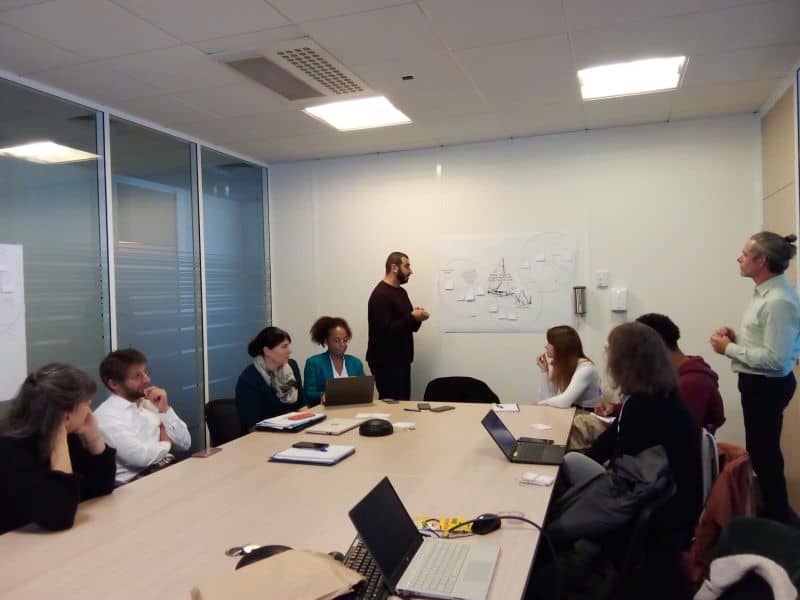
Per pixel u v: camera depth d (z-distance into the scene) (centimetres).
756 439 292
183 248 439
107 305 367
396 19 258
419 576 132
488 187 473
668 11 255
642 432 211
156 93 346
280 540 159
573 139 449
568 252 452
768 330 279
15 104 315
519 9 251
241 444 265
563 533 181
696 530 200
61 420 180
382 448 253
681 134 423
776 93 360
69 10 243
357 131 435
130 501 194
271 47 284
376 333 443
